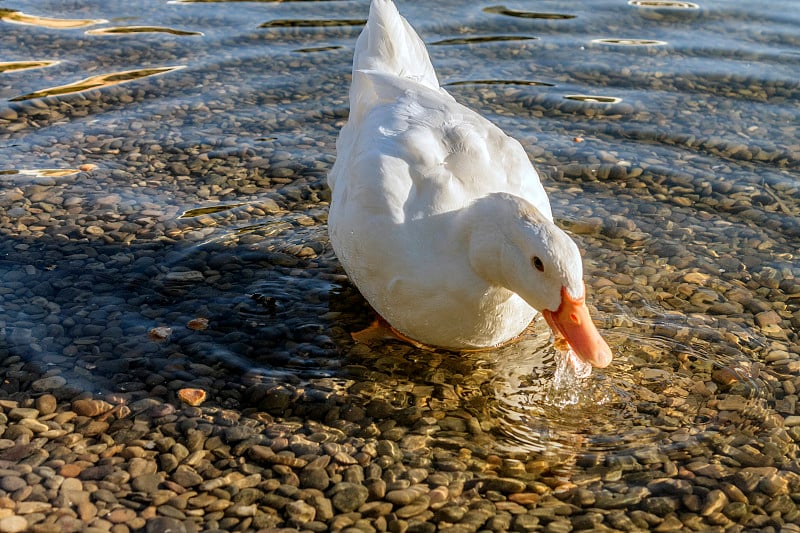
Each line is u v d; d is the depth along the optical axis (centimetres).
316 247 168
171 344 151
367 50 167
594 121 196
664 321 156
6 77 205
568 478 136
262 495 133
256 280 162
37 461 136
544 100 201
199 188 179
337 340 154
